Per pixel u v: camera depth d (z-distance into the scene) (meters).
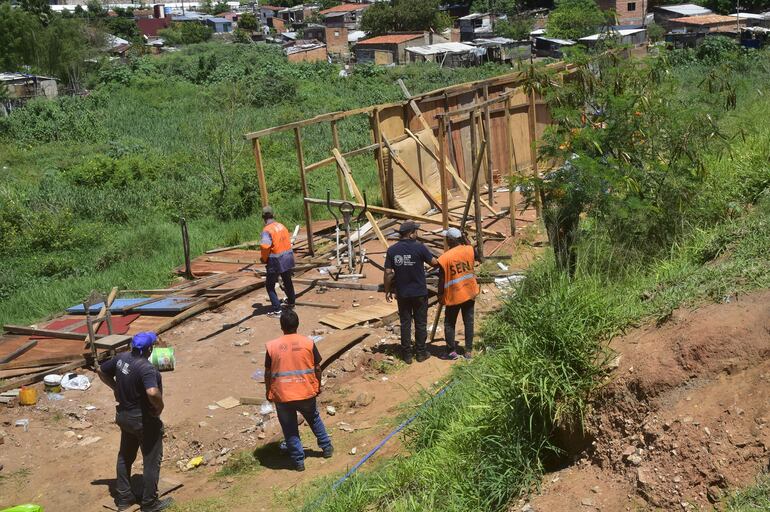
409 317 9.53
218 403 9.07
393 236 15.29
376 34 93.25
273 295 11.70
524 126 19.80
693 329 5.36
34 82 53.78
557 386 5.59
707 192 9.30
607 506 4.85
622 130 9.45
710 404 4.88
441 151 12.82
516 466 5.66
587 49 11.09
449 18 94.00
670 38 59.28
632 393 5.27
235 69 54.91
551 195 9.48
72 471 7.94
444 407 7.23
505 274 12.12
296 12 150.12
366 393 8.85
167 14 140.00
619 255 8.62
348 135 31.41
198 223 19.94
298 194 21.47
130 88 49.84
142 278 14.69
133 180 26.03
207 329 11.45
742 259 6.44
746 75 19.50
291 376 7.28
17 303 14.14
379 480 6.41
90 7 132.50
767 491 4.29
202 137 32.81
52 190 23.75
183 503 7.05
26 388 9.33
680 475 4.68
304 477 7.20
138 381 6.82
